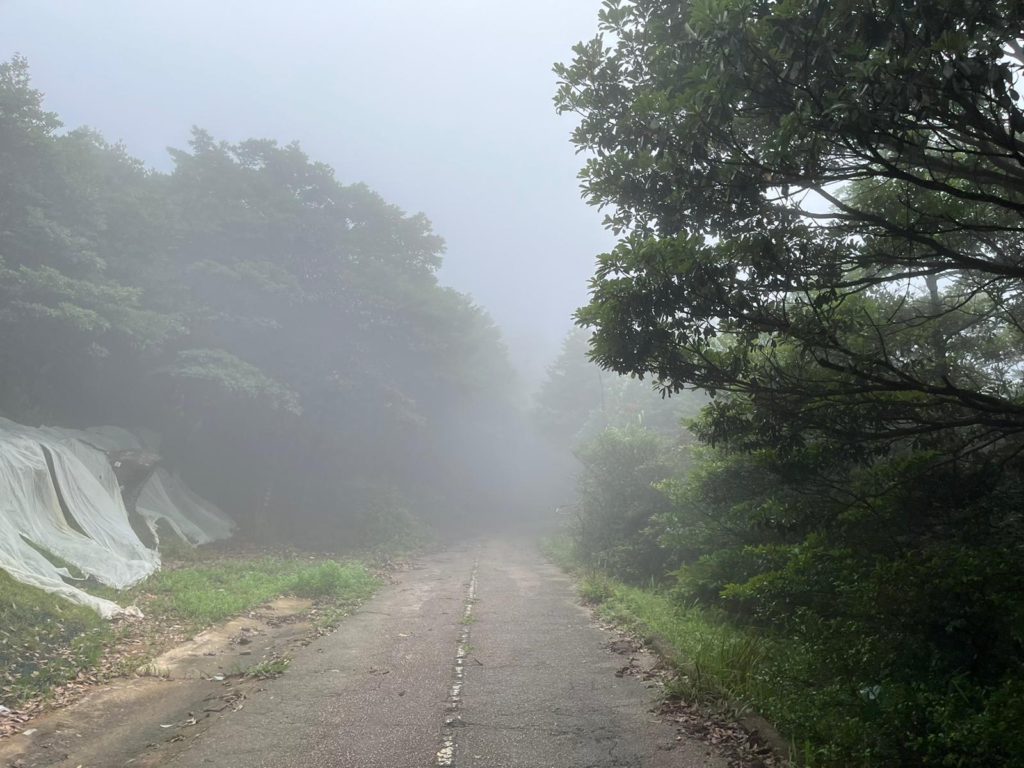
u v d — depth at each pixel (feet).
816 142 16.30
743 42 16.16
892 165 17.34
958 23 14.62
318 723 20.89
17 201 52.29
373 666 27.55
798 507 24.75
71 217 57.26
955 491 22.16
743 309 19.21
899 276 19.49
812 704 18.83
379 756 18.28
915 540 22.98
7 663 25.79
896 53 14.73
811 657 21.40
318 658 29.01
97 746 19.51
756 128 20.48
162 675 26.32
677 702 22.33
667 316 19.51
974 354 30.04
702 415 27.22
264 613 39.14
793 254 19.67
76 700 23.16
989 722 14.55
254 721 21.17
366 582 50.49
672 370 20.34
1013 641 17.79
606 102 22.22
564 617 38.32
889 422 21.79
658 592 44.47
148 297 65.98
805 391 20.08
